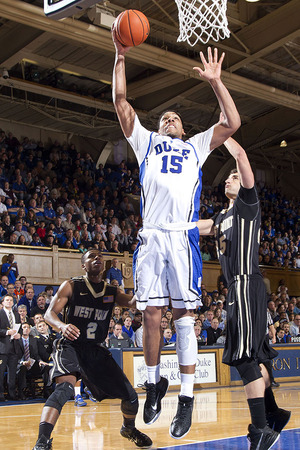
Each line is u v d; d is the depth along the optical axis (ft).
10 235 50.85
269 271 68.18
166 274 11.44
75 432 20.04
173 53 56.18
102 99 69.92
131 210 69.10
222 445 16.14
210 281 63.16
